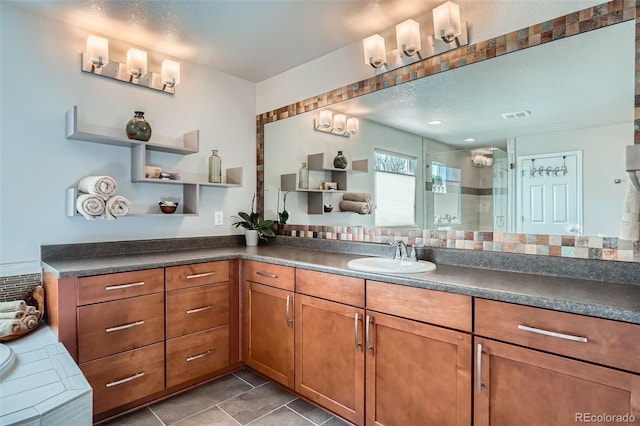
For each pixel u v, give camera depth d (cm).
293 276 213
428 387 154
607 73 154
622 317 109
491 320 136
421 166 215
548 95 169
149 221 261
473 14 191
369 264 204
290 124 297
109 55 242
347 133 255
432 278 159
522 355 128
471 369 141
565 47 164
